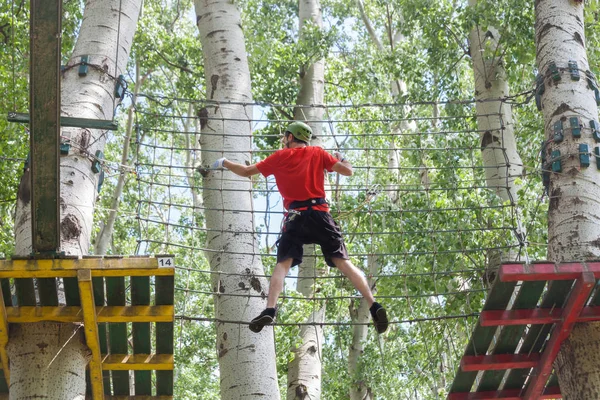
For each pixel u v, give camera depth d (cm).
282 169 787
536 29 1043
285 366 1653
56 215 716
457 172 1524
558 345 835
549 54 997
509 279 764
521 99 1709
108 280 762
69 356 781
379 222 1573
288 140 820
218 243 1192
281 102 1903
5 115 1453
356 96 2178
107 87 969
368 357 1959
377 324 746
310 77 1956
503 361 863
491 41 1538
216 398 2364
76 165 886
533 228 1392
